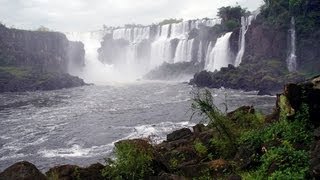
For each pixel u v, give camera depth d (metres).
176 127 42.56
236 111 22.17
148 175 14.81
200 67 119.50
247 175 13.72
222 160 16.55
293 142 14.40
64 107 64.69
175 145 21.16
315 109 15.01
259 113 21.69
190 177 16.22
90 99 75.94
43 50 144.75
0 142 39.44
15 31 137.00
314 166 10.91
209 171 16.08
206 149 18.88
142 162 14.83
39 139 40.28
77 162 31.23
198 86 93.06
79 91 96.88
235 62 108.81
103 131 42.81
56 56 147.50
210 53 116.25
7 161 32.50
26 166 12.59
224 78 88.44
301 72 90.69
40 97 84.12
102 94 85.38
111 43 160.25
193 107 19.91
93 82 130.38
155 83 112.25
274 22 100.00
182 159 18.50
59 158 32.75
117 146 15.70
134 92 86.06
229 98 67.25
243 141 17.06
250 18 113.62
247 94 74.38
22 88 103.81
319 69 89.69
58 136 41.38
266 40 100.12
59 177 14.67
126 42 156.50
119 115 53.19
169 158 18.55
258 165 14.94
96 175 14.93
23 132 44.16
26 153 34.88
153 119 48.59
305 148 13.86
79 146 36.66
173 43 133.25
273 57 99.12
